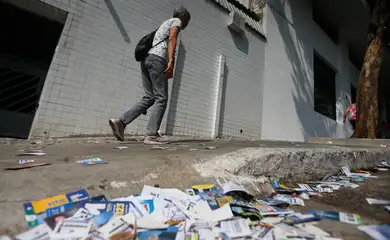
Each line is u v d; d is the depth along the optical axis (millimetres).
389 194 1310
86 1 3564
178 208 925
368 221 917
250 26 6148
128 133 3785
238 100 5605
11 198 837
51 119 3125
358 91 5965
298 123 7160
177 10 2621
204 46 5117
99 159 1386
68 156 1566
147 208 903
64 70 3285
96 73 3572
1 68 4914
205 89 5000
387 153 2576
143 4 4215
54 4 3279
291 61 7348
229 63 5555
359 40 11305
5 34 4594
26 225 740
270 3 6961
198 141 3557
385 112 16719
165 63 2469
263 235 733
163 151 1935
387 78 15297
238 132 5492
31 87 5145
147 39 2531
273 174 1464
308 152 1714
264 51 6496
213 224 807
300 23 8078
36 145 2393
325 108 9141
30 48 5102
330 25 10461
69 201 878
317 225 862
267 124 6199
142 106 2502
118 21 3883
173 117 4418
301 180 1596
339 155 1936
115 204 885
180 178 1206
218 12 5531
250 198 1146
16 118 4551
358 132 5727
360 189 1424
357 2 8695
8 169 1092
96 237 686
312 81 8148
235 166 1358
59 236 684
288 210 1025
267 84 6410
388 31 9570
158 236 712
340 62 10414
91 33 3572
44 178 1027
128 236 700
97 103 3537
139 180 1126
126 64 3906
